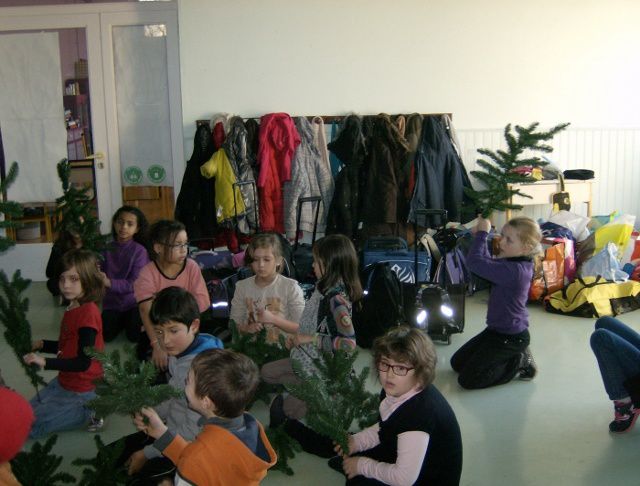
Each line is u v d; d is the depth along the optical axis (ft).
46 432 9.15
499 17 18.37
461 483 7.86
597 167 19.54
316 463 8.42
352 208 17.35
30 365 8.32
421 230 17.84
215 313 12.46
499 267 10.25
